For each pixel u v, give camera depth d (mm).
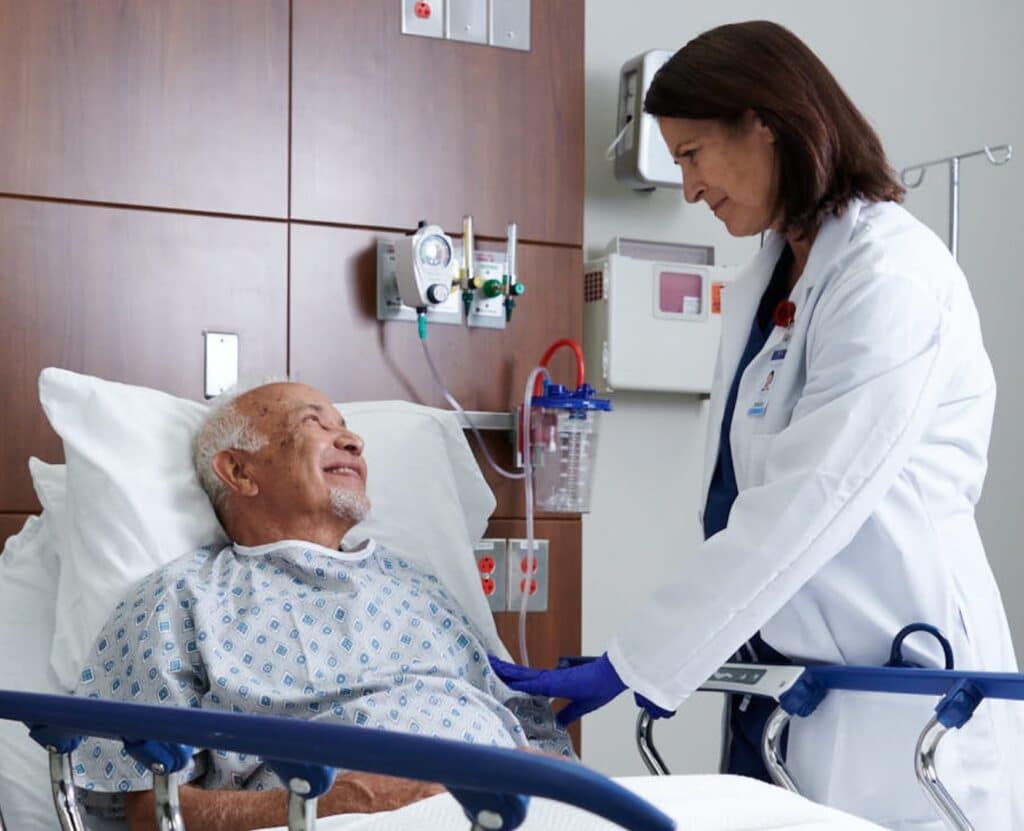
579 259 2543
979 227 3277
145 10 2219
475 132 2463
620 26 2871
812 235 1781
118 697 1648
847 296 1632
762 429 1740
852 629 1651
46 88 2152
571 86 2545
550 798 879
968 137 3275
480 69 2471
